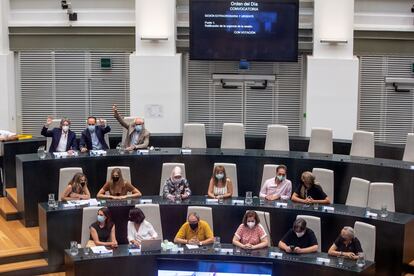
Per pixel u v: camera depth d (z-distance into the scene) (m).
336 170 10.92
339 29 13.80
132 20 14.56
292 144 12.85
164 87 14.04
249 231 8.91
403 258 9.01
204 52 13.81
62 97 14.84
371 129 14.86
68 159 10.94
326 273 8.12
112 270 8.41
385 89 14.74
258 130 14.87
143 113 14.07
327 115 13.92
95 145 11.73
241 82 14.72
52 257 9.62
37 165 10.76
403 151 12.02
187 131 12.34
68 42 14.62
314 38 13.93
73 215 9.66
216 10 13.70
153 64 13.98
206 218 9.36
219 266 8.23
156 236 9.08
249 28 13.74
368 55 14.56
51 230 9.58
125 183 10.24
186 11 14.41
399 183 10.41
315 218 9.04
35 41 14.59
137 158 11.23
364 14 14.49
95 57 14.71
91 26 14.51
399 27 14.46
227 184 10.27
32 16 14.57
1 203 11.71
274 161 11.23
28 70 14.73
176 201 9.85
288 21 13.71
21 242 10.14
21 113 14.85
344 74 13.84
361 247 8.51
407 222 8.99
